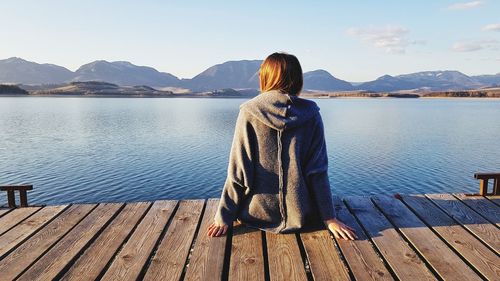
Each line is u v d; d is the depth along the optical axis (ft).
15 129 171.83
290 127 8.52
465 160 94.38
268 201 9.16
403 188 70.44
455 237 9.44
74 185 73.67
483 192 12.78
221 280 7.54
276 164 8.85
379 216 10.80
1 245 9.02
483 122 205.57
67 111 314.14
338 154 103.09
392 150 109.19
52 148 118.11
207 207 11.64
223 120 237.86
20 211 11.37
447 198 12.47
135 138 144.05
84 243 9.14
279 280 7.51
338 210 11.30
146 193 69.15
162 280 7.48
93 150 114.93
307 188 9.11
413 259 8.29
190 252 8.66
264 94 8.76
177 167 90.84
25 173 83.30
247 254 8.49
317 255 8.39
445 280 7.45
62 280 7.48
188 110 365.40
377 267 7.97
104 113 294.46
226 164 94.53
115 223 10.43
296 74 8.80
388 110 348.18
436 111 323.98
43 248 8.86
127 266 8.00
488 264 8.05
